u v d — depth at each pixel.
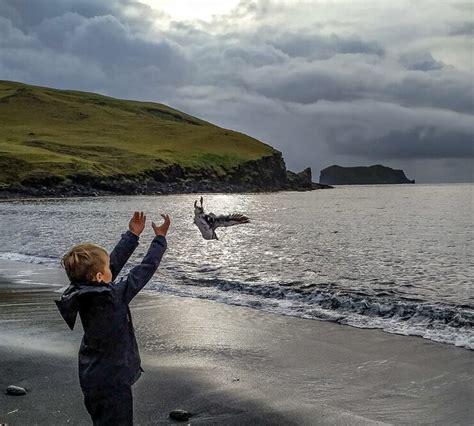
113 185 134.00
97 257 5.36
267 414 8.14
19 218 53.84
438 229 47.47
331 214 71.50
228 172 182.12
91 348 5.34
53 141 171.62
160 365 10.70
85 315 5.32
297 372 10.13
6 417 7.89
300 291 18.09
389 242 36.22
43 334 12.84
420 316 14.31
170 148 188.62
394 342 12.02
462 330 12.91
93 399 5.34
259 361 10.88
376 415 8.10
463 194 173.00
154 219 59.53
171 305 16.28
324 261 26.48
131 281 5.39
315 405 8.50
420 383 9.39
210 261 26.25
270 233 43.12
